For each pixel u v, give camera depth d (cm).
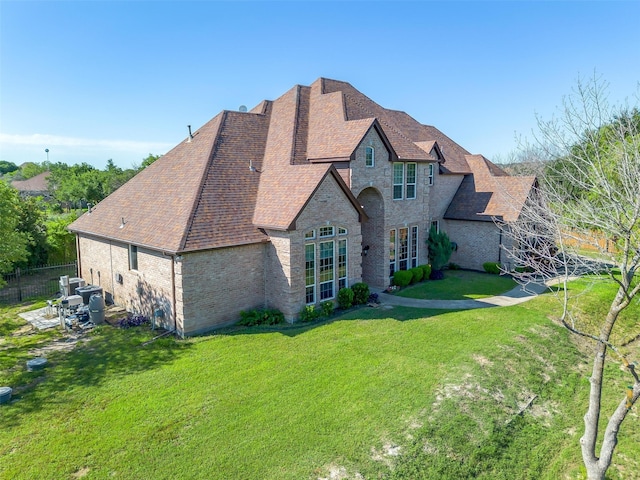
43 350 1759
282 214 2014
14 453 1100
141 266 2089
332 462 1070
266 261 2097
